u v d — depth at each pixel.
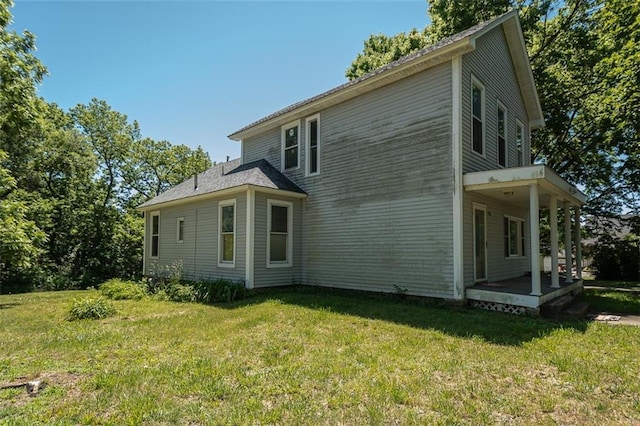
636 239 18.16
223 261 10.91
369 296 9.11
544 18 15.74
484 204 9.01
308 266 10.92
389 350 4.68
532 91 11.77
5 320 7.09
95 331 5.94
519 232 11.55
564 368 4.03
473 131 8.57
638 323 6.57
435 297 7.91
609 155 16.28
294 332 5.66
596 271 19.05
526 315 6.86
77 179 19.72
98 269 20.02
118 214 21.69
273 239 10.56
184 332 5.76
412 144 8.59
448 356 4.45
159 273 13.81
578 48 15.23
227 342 5.14
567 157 16.61
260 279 10.05
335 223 10.23
